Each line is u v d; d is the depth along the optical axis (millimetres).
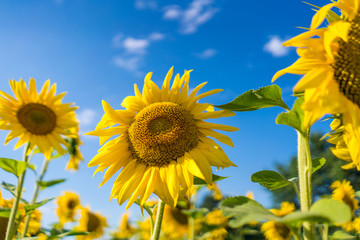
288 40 2039
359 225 4676
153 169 2904
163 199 2725
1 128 5270
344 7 2139
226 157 2859
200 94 3182
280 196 19953
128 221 9523
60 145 5789
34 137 5570
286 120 2131
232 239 6809
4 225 5484
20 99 5617
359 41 2100
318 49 2027
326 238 4152
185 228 6855
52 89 5805
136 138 3025
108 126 3207
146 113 3125
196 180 3088
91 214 8102
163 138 2945
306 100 1868
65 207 8164
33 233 5871
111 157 3000
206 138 3043
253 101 2332
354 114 1941
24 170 4410
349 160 2523
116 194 2891
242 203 1983
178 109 3125
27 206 4324
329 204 1568
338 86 2039
